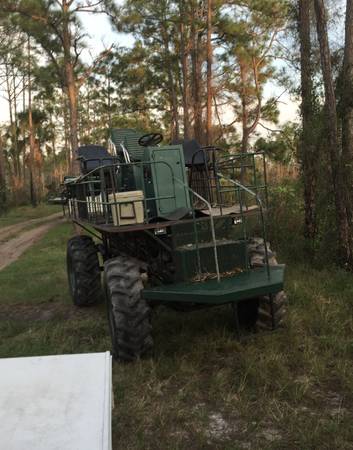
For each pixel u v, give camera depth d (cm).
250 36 2369
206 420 355
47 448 161
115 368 448
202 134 2430
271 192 943
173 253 470
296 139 875
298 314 555
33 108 4472
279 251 851
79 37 2397
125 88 3161
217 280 452
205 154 581
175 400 387
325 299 600
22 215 2856
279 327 513
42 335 566
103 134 4425
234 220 501
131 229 455
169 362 453
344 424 339
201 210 525
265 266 500
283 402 373
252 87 2766
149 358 461
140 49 2877
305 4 826
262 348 475
